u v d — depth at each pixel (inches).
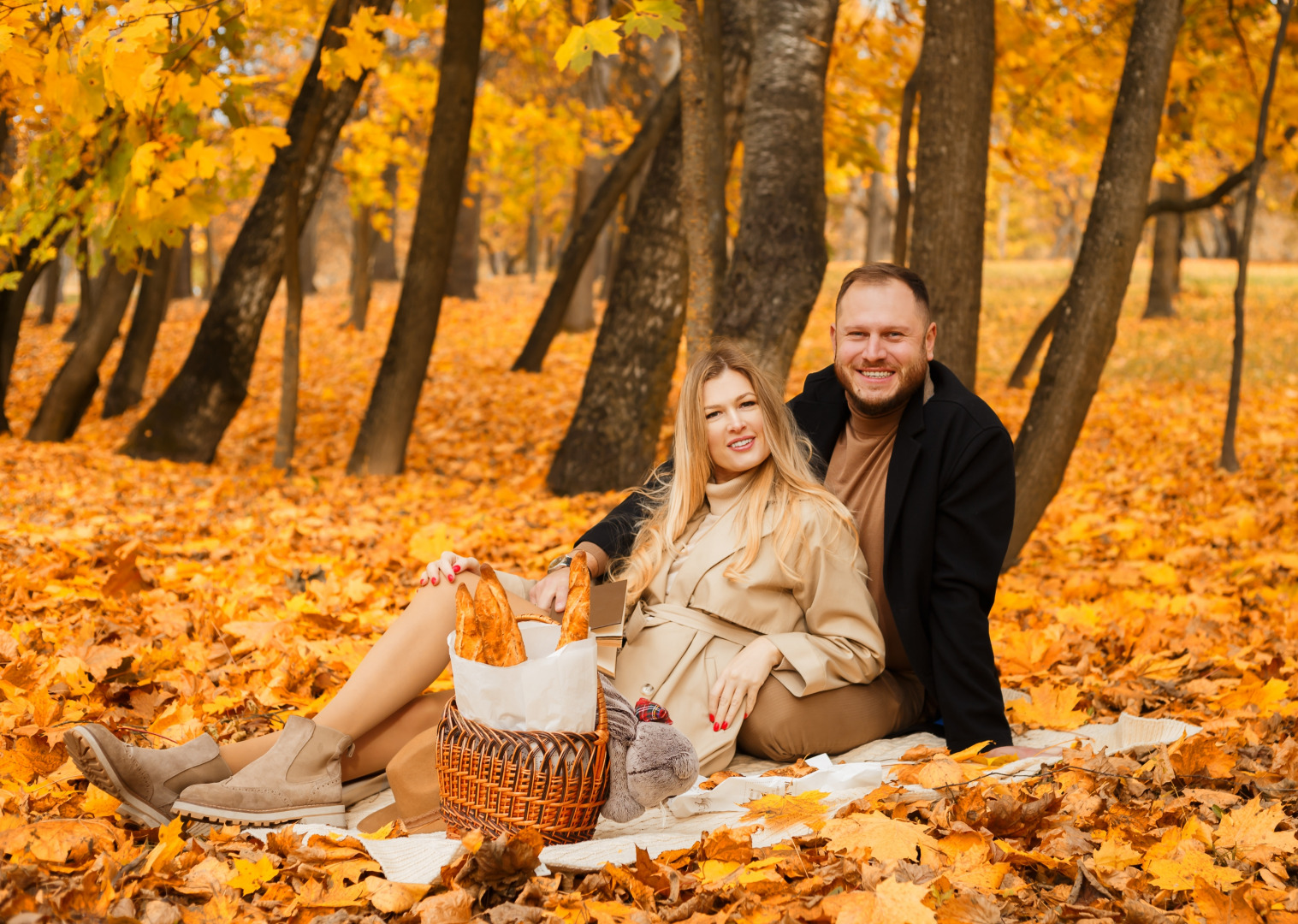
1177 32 184.2
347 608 166.4
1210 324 728.3
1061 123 358.0
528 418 440.1
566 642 79.5
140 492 276.4
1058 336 191.6
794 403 118.7
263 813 86.0
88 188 213.0
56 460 322.3
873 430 111.3
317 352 642.8
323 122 345.7
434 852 78.7
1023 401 483.2
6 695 110.0
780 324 250.8
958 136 187.3
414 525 238.5
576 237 507.2
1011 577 209.9
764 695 102.9
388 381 328.2
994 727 103.1
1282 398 466.6
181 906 70.0
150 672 127.3
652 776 79.8
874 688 109.0
